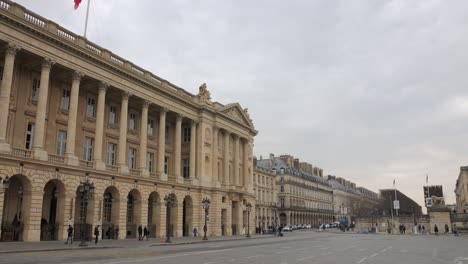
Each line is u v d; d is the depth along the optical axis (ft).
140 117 185.98
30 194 122.01
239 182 245.04
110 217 159.84
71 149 136.98
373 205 618.44
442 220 278.05
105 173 148.56
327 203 565.94
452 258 83.71
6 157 115.03
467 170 377.09
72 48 138.72
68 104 151.43
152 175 178.09
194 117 210.59
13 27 121.49
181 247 114.93
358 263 70.79
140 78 169.78
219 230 213.05
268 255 86.53
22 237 120.16
